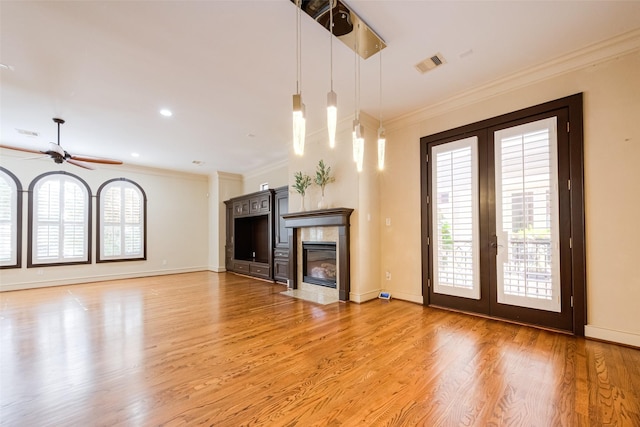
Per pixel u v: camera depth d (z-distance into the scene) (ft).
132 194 22.72
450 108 12.12
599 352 7.80
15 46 8.20
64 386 6.42
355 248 13.62
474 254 11.27
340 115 13.64
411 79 10.46
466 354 7.84
